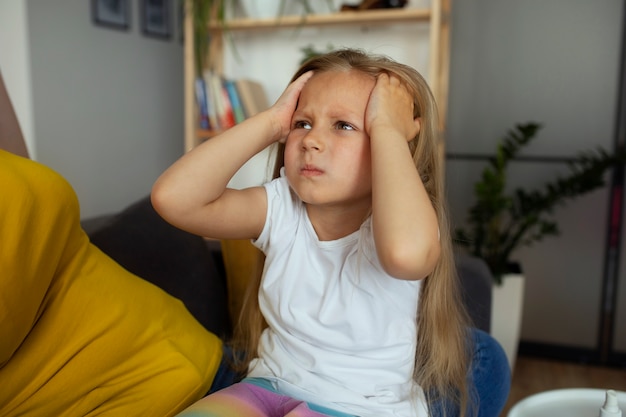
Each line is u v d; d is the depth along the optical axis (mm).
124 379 881
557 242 2637
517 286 2234
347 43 2514
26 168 818
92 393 843
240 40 2654
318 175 851
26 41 1935
